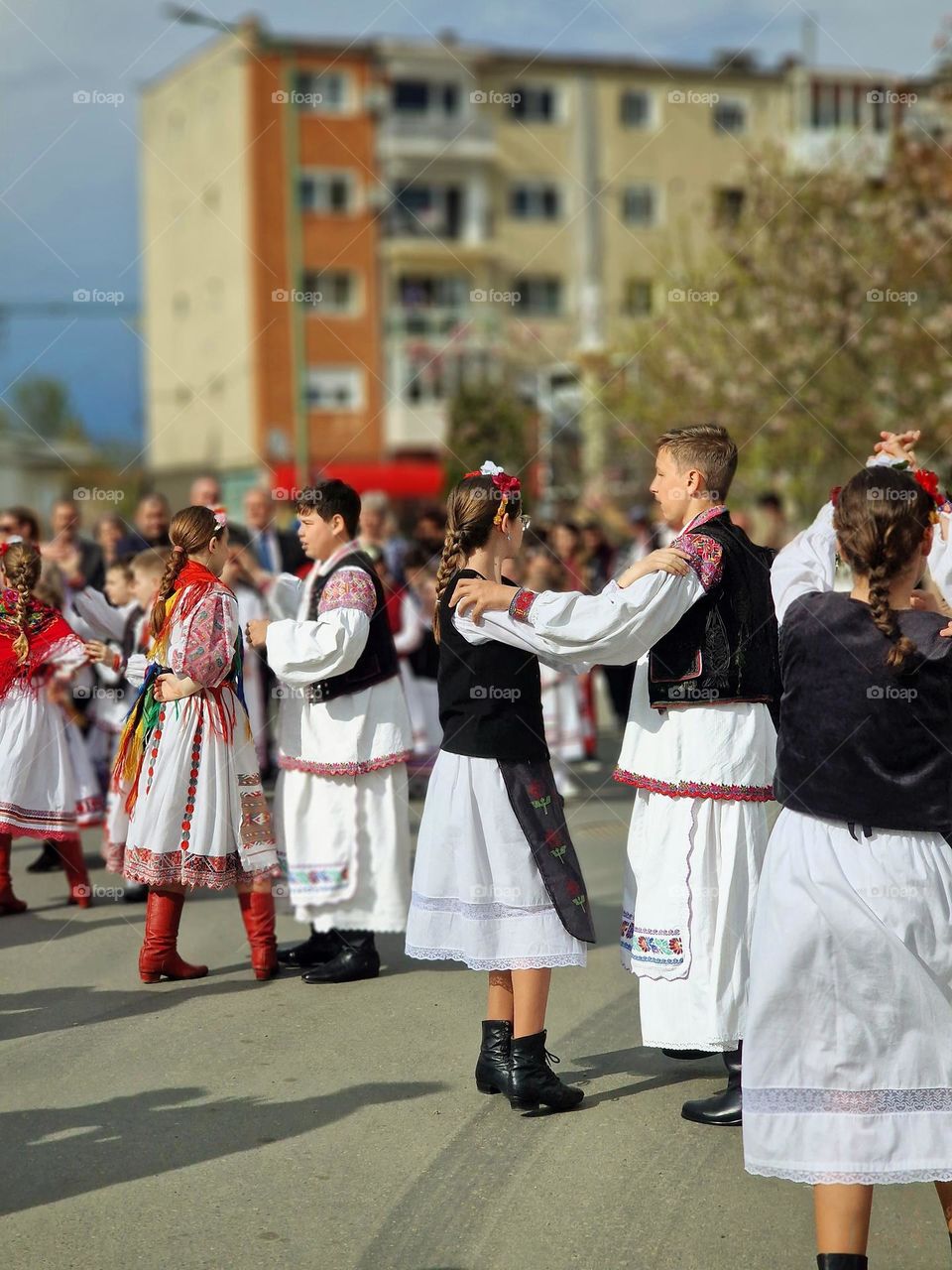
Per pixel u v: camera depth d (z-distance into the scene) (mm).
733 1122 4156
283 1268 3293
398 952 6070
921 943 3068
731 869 4168
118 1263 3303
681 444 4297
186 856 5445
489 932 4246
